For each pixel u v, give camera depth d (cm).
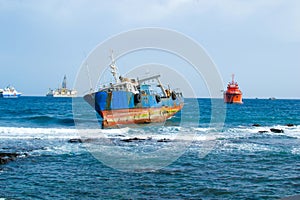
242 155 1930
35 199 1126
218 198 1153
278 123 4616
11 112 5500
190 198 1150
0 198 1127
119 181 1359
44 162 1703
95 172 1504
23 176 1429
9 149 2072
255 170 1559
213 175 1459
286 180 1384
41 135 2744
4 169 1545
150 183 1331
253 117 5466
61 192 1210
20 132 2930
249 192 1219
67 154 1911
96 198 1146
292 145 2369
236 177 1426
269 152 2036
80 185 1301
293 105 10819
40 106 7500
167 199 1135
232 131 3309
